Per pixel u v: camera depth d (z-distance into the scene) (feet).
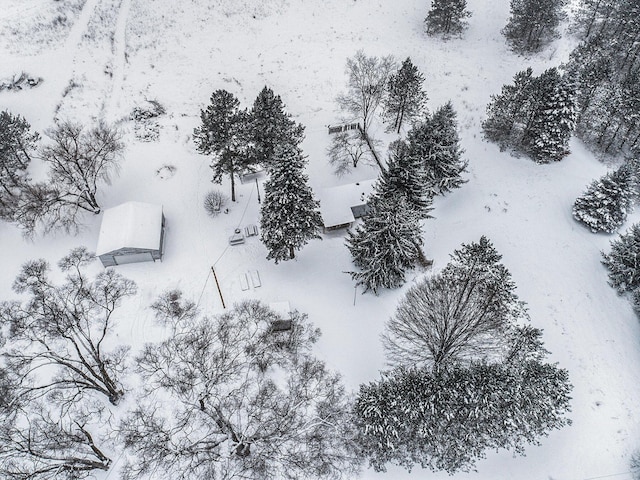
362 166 176.55
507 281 122.21
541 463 114.21
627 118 177.99
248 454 112.88
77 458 106.11
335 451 113.39
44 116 180.96
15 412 113.39
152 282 147.02
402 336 123.13
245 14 232.73
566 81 165.89
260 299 142.72
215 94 142.51
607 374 129.29
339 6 244.22
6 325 134.92
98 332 135.64
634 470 113.91
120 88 198.80
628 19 214.28
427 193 151.33
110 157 170.50
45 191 154.20
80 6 209.77
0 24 191.01
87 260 150.41
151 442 109.09
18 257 151.53
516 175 174.81
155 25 220.64
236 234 156.56
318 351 131.75
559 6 229.45
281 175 131.13
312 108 198.08
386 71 178.29
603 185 155.43
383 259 132.16
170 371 124.88
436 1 226.38
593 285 146.51
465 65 217.36
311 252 154.92
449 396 105.09
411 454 112.68
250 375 125.80
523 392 106.42
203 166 177.99
